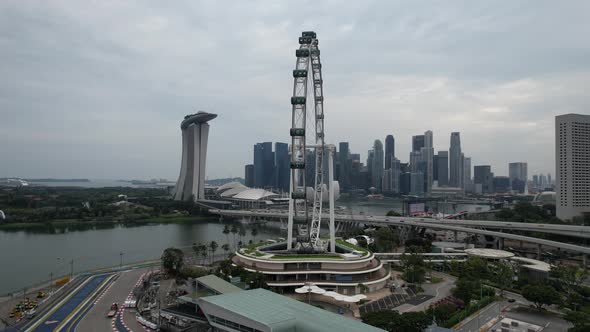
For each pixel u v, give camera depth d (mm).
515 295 188625
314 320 113500
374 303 174125
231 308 123062
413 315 134125
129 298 173500
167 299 173500
